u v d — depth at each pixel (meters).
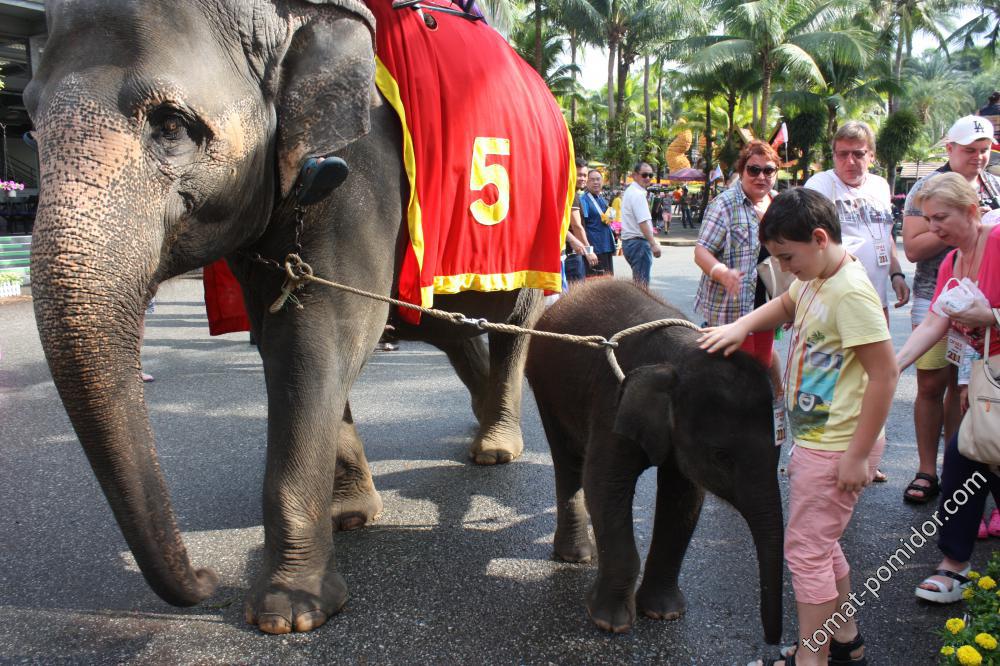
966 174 4.13
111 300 2.18
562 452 3.38
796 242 2.44
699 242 4.14
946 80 59.12
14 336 8.61
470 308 3.92
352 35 2.76
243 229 2.73
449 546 3.59
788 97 30.05
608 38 34.59
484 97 3.54
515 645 2.82
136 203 2.27
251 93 2.58
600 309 3.18
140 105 2.27
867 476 2.44
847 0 30.67
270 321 3.04
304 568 2.98
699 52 30.33
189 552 3.51
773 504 2.40
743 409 2.45
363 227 3.05
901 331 8.48
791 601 3.12
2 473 4.44
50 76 2.33
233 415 5.61
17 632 2.86
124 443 2.23
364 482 3.84
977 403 2.96
